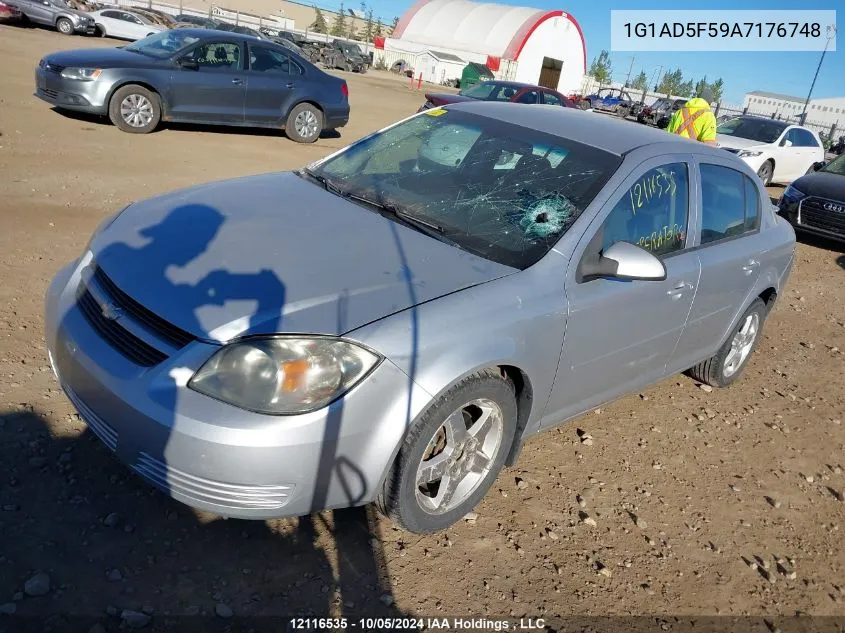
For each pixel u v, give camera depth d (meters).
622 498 3.57
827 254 10.41
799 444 4.52
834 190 10.25
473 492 3.06
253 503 2.41
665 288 3.63
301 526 2.91
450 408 2.68
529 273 3.01
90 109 10.12
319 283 2.65
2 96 11.27
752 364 5.73
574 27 57.78
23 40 20.27
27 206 6.24
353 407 2.43
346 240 3.00
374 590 2.67
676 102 35.03
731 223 4.35
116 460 3.09
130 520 2.79
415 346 2.54
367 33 76.00
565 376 3.25
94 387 2.54
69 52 10.50
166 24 30.03
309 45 40.25
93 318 2.72
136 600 2.45
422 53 51.00
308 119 12.27
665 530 3.40
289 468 2.37
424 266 2.90
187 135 11.14
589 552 3.13
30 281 4.70
